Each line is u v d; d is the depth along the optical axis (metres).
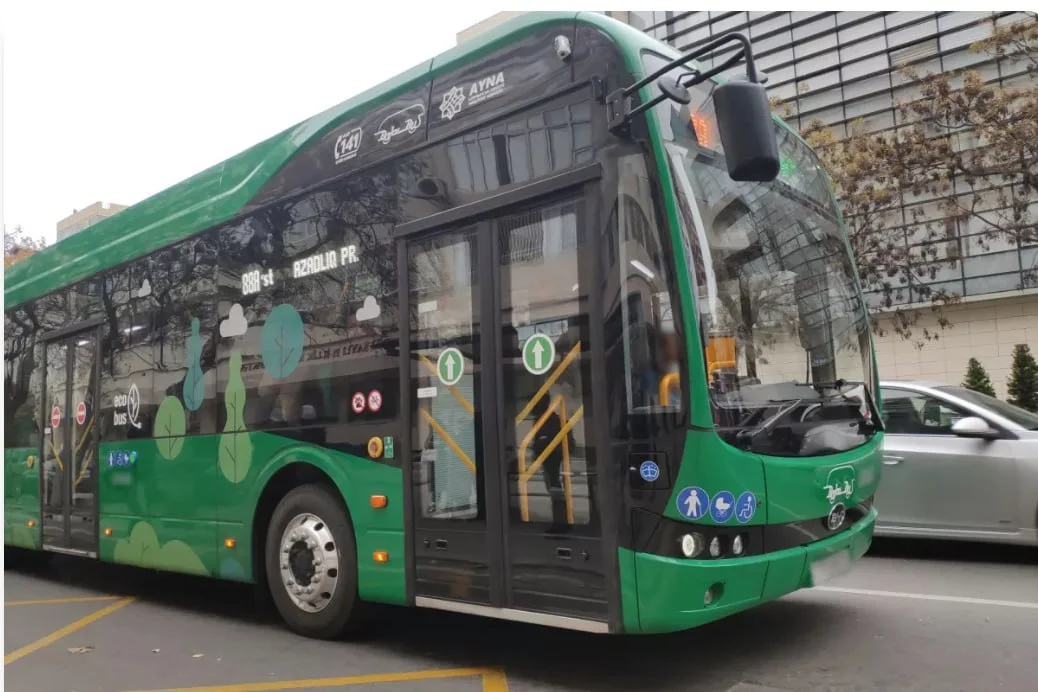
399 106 5.20
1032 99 15.02
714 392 3.88
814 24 24.12
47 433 8.20
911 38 22.42
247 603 7.09
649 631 3.79
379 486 4.96
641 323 3.90
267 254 5.95
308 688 4.53
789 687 4.19
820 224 5.28
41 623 6.58
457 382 4.62
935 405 7.42
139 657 5.42
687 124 4.28
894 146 16.19
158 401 6.76
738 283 4.26
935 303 18.89
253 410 5.88
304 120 5.91
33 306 8.66
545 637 5.34
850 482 4.61
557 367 4.18
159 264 6.96
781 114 18.39
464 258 4.68
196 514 6.27
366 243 5.23
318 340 5.46
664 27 26.53
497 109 4.62
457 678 4.57
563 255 4.22
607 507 3.90
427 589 4.66
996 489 6.86
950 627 5.21
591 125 4.18
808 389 4.62
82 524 7.51
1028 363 20.09
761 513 3.98
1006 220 16.84
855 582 6.59
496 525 4.35
